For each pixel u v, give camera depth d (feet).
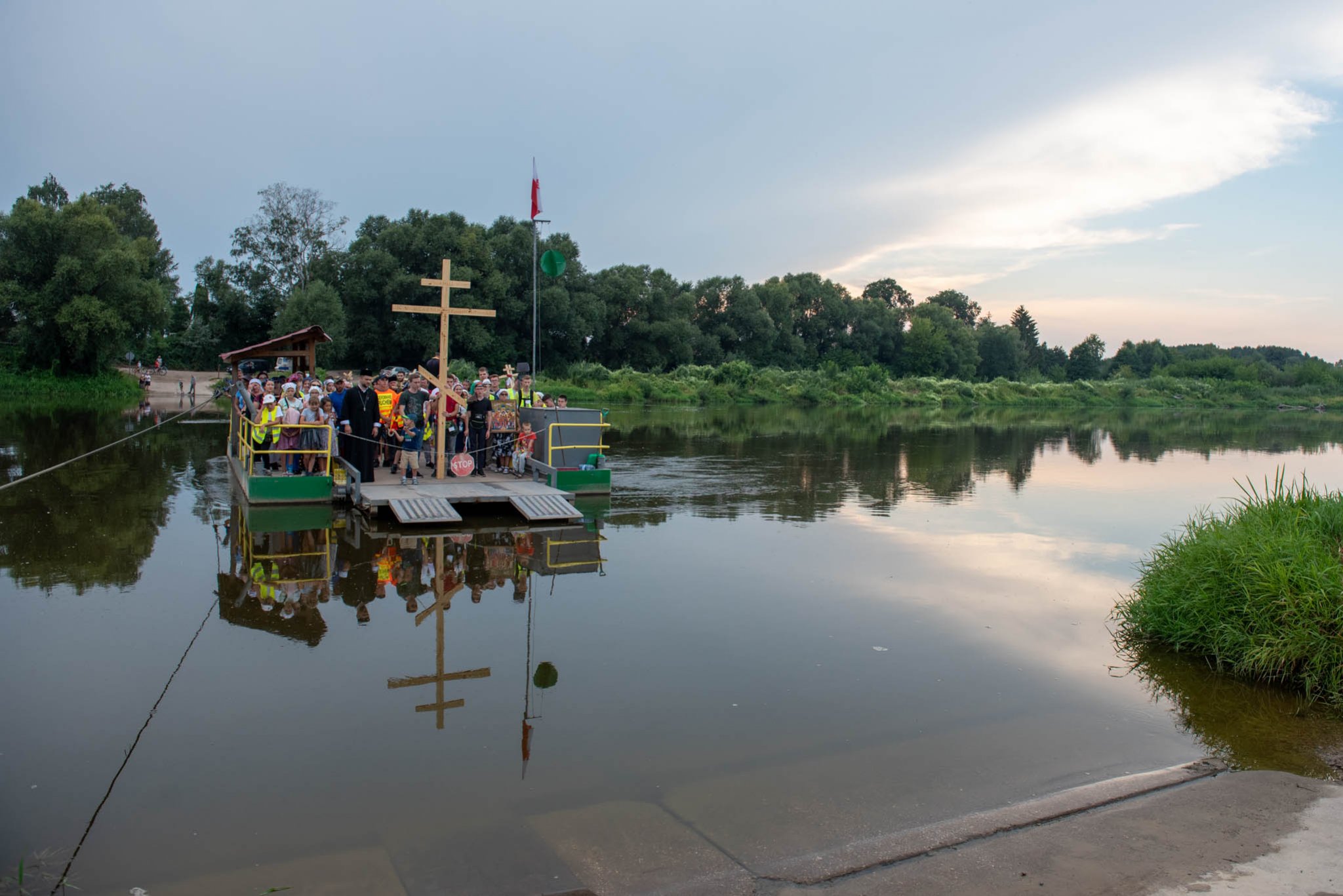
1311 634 22.02
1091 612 28.60
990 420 151.64
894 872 13.47
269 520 39.73
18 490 47.11
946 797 15.99
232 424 58.44
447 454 51.29
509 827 14.56
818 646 24.44
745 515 45.14
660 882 13.10
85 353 146.30
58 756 16.78
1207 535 27.20
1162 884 13.03
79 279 141.08
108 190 262.88
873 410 179.52
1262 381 291.99
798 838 14.43
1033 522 45.37
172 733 17.88
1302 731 19.57
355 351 181.27
